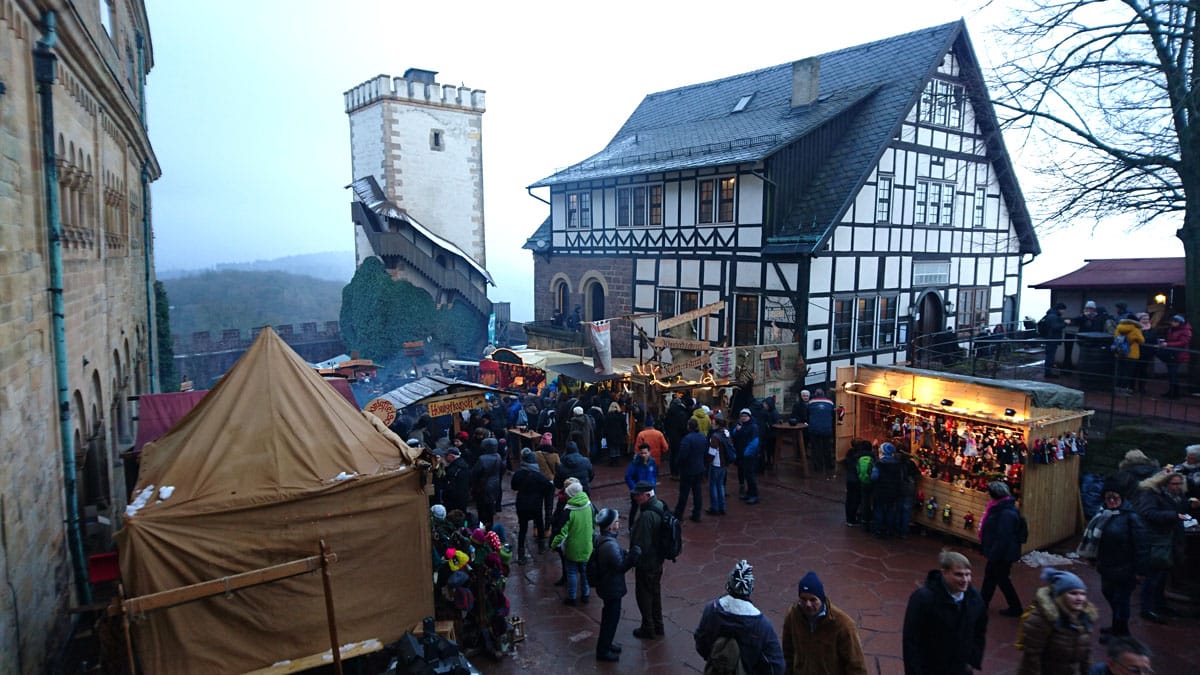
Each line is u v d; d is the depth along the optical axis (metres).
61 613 6.04
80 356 7.22
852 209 18.89
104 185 9.04
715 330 21.06
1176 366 13.44
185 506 5.28
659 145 24.45
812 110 20.50
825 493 12.23
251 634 5.49
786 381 17.88
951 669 4.91
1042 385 9.43
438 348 37.03
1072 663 4.66
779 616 7.83
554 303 28.75
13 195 5.24
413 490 6.17
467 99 39.69
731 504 11.77
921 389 10.84
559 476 10.11
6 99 5.17
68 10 6.34
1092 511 9.79
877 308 20.25
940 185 21.45
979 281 23.73
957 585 4.85
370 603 6.01
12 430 5.00
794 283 18.41
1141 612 7.61
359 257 40.97
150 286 16.30
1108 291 17.86
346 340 37.91
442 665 5.25
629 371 17.22
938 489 10.20
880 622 7.63
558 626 7.73
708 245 21.09
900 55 20.80
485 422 13.10
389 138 37.03
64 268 6.61
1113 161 13.03
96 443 7.39
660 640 7.39
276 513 5.57
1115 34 12.02
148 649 5.14
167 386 22.09
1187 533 7.56
